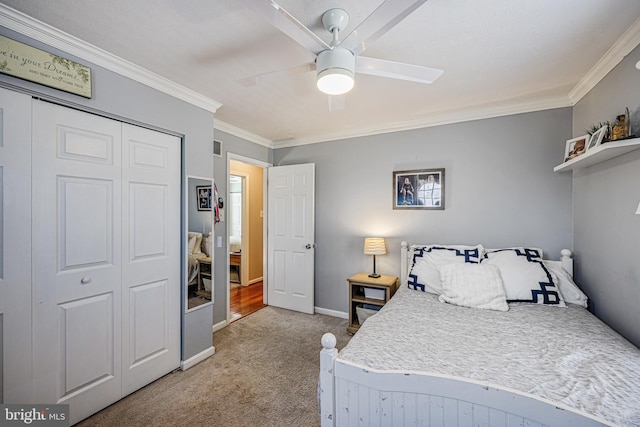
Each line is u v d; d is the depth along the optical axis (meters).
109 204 1.88
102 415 1.79
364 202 3.39
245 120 3.09
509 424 1.03
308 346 2.75
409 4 1.01
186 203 2.33
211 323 2.57
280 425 1.72
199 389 2.06
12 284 1.46
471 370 1.20
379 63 1.43
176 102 2.24
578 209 2.33
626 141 1.47
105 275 1.85
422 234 3.05
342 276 3.54
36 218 1.55
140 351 2.05
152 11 1.40
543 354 1.33
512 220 2.65
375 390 1.19
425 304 2.11
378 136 3.30
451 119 2.88
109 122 1.88
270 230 3.95
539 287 2.09
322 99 2.50
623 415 0.92
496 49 1.73
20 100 1.49
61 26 1.51
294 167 3.76
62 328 1.66
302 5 1.33
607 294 1.89
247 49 1.74
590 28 1.52
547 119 2.52
